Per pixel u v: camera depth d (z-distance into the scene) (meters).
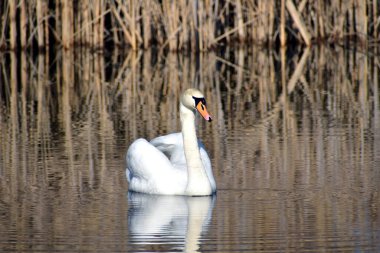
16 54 30.12
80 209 11.88
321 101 21.11
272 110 19.86
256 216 11.38
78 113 19.84
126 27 31.55
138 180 13.01
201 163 12.70
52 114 19.77
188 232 10.68
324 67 27.25
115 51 31.34
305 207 11.76
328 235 10.41
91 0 30.72
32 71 27.27
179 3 30.06
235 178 13.55
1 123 18.64
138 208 11.95
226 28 31.52
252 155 15.11
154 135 17.06
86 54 30.72
